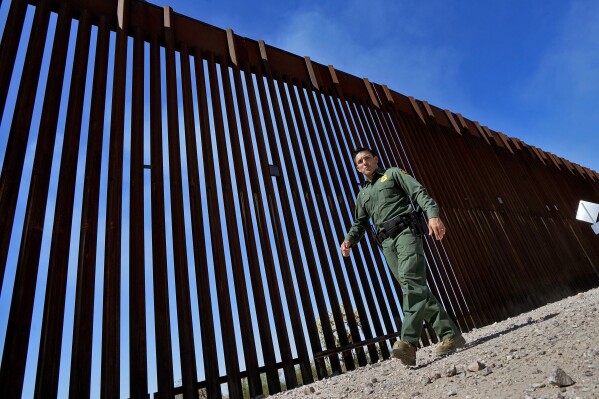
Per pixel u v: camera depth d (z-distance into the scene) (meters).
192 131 3.93
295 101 5.30
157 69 3.96
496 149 9.56
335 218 4.63
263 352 3.34
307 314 3.79
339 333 3.92
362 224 3.04
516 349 2.00
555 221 9.59
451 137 8.20
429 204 2.43
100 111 3.36
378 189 2.75
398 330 4.33
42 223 2.77
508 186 8.75
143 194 3.30
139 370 2.70
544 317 3.25
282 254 3.94
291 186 4.48
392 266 2.64
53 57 3.32
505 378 1.54
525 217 8.49
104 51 3.65
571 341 1.80
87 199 2.98
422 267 2.48
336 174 5.03
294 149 4.80
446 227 6.20
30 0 3.47
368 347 4.04
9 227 2.65
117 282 2.87
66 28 3.54
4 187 2.70
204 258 3.35
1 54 3.06
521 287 6.78
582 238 10.05
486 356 2.03
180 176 3.62
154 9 4.34
